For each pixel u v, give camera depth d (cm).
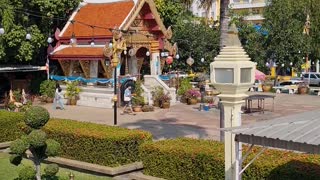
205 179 1096
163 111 2931
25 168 1037
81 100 3241
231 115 981
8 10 3038
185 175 1137
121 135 1311
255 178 1000
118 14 3388
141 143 1319
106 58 3130
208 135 2083
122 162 1308
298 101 3512
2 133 1681
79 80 3303
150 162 1216
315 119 791
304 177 933
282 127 767
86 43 3403
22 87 3522
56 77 3469
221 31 1689
